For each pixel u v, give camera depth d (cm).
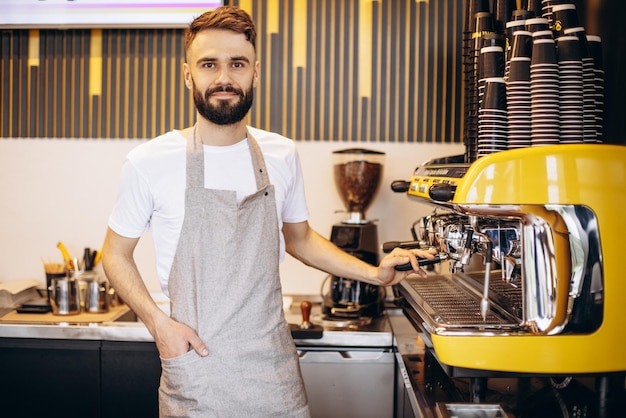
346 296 310
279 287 217
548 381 210
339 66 345
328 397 295
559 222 177
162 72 350
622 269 179
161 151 211
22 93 354
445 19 342
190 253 206
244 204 207
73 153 354
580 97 194
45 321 306
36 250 357
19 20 336
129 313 330
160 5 332
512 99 195
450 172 199
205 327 203
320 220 351
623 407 186
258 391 204
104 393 299
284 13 345
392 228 350
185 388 201
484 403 177
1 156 355
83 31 350
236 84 201
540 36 191
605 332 180
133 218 211
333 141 348
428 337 198
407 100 346
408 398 227
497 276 222
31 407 301
